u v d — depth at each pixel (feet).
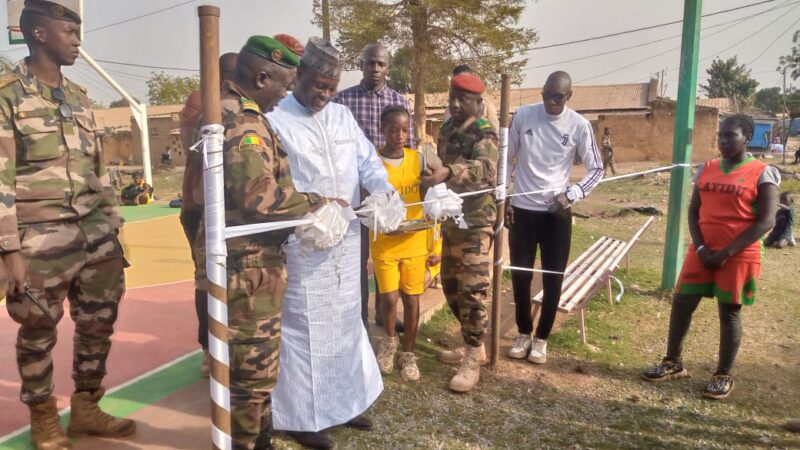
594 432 11.30
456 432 11.14
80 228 9.18
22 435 10.25
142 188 51.96
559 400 12.60
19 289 8.15
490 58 70.90
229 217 8.10
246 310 8.18
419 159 13.15
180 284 21.44
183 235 33.53
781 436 11.27
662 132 101.86
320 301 9.81
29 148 8.50
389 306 13.12
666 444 10.91
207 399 11.77
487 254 12.51
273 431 10.69
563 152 13.70
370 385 10.96
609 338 16.24
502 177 12.69
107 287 9.71
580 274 17.19
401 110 12.63
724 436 11.25
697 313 18.24
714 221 12.60
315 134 9.60
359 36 67.26
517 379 13.53
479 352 12.94
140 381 12.60
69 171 8.98
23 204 8.55
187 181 10.98
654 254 27.35
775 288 21.33
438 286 19.19
